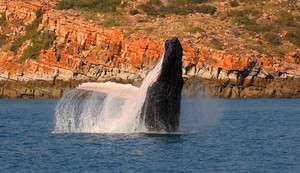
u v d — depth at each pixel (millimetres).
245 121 180750
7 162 107125
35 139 131625
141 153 110312
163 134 124188
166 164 102688
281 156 111938
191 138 126562
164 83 119438
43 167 102438
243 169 100625
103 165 102312
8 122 181875
